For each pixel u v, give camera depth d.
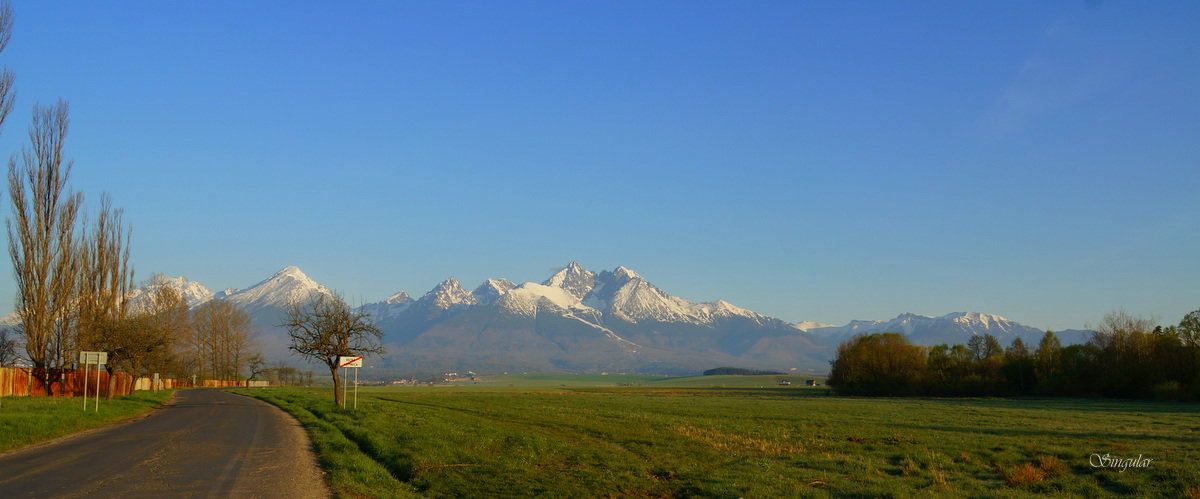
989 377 122.94
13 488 17.64
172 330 77.88
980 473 26.11
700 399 97.69
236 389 113.06
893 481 23.39
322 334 50.50
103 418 40.25
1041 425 49.66
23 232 61.78
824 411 66.38
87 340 63.34
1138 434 42.19
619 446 31.62
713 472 23.59
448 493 18.66
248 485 18.50
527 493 18.72
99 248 70.06
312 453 25.70
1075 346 120.62
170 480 19.08
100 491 17.30
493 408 61.88
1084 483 23.64
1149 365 105.25
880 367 126.75
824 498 19.38
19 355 72.00
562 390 168.38
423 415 47.22
